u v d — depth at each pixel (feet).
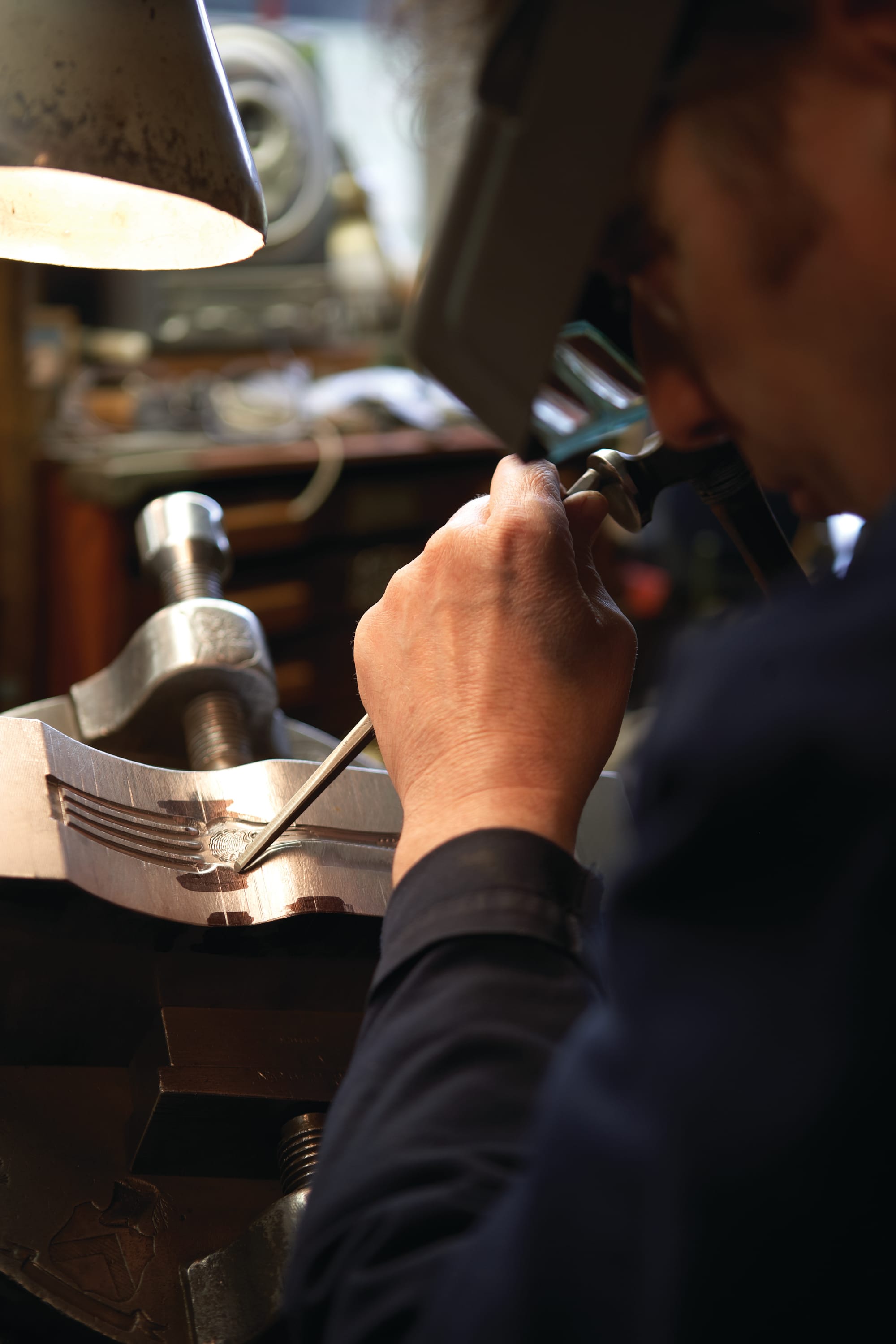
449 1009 1.23
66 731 2.73
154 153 2.00
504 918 1.28
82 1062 2.04
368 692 1.61
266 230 2.24
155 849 2.04
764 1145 0.83
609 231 1.16
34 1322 1.68
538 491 1.60
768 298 1.05
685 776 0.91
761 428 1.16
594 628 1.53
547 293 1.16
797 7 0.94
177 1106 1.84
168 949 2.00
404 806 1.47
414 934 1.31
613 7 1.04
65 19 1.95
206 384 7.41
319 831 2.18
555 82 1.10
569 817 1.41
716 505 1.84
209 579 2.80
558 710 1.47
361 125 8.98
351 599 7.32
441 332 1.27
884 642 0.86
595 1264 0.89
